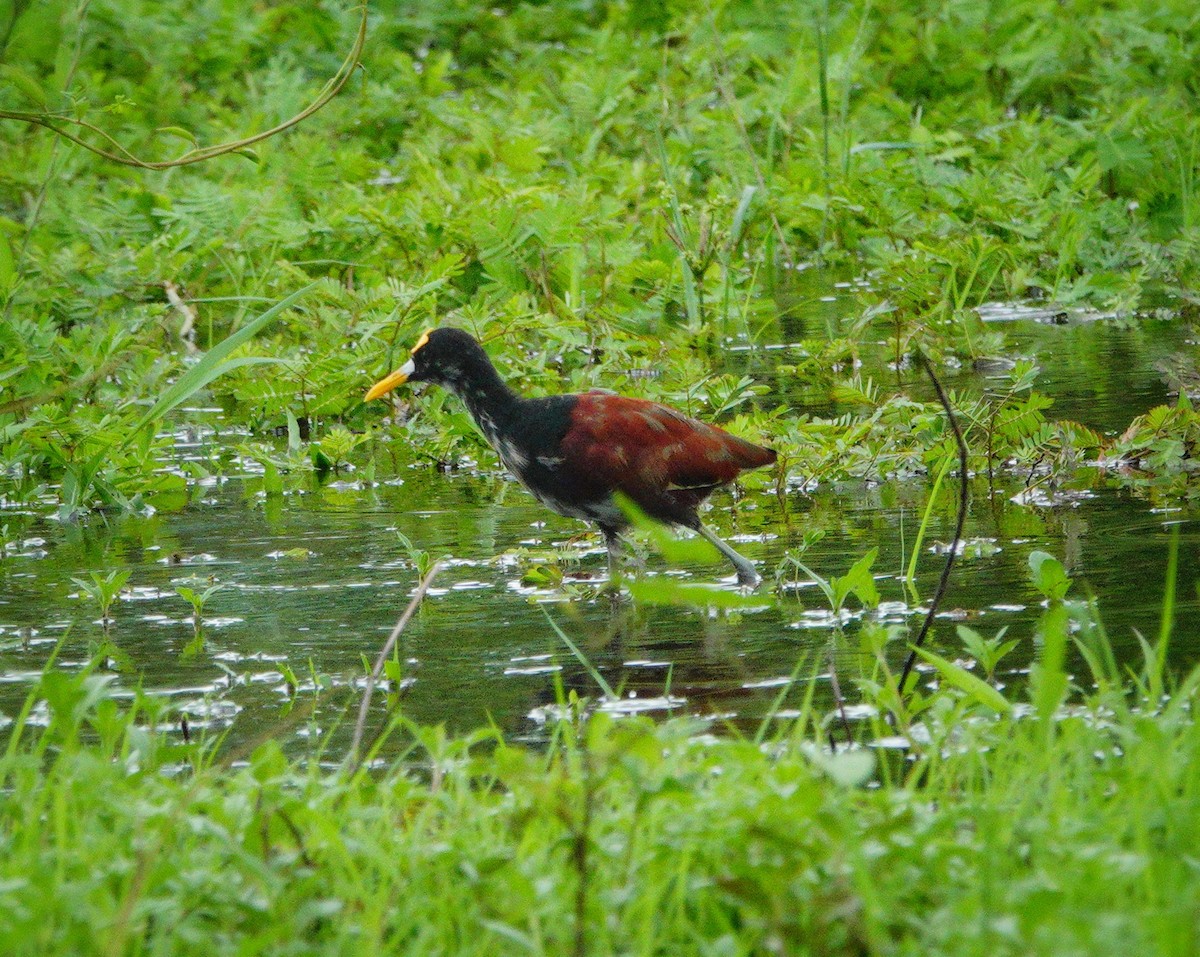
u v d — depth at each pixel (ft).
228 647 31.35
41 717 28.09
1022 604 31.63
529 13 94.17
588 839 19.11
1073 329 57.72
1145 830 19.39
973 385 50.08
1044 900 16.60
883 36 83.82
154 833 20.13
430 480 45.14
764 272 67.92
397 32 91.25
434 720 27.43
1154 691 24.38
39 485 44.57
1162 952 16.29
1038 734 22.85
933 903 18.28
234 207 63.62
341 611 33.37
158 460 45.21
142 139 76.48
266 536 39.34
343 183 69.82
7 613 33.78
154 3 87.40
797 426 43.47
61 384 46.83
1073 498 39.45
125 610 33.78
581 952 17.28
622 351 51.80
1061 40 82.28
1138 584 32.32
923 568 34.47
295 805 20.40
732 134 74.69
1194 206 65.51
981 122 75.77
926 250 58.44
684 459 35.37
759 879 17.85
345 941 18.08
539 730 26.73
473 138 73.56
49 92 53.88
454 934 18.69
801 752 22.34
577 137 76.33
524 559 36.63
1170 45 78.18
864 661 29.17
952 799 21.71
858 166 70.74
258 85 83.20
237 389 51.08
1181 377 46.26
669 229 60.70
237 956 17.07
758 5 88.94
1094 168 67.41
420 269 60.54
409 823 21.24
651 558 36.81
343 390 51.01
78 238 64.18
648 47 86.02
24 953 17.28
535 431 35.81
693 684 28.45
